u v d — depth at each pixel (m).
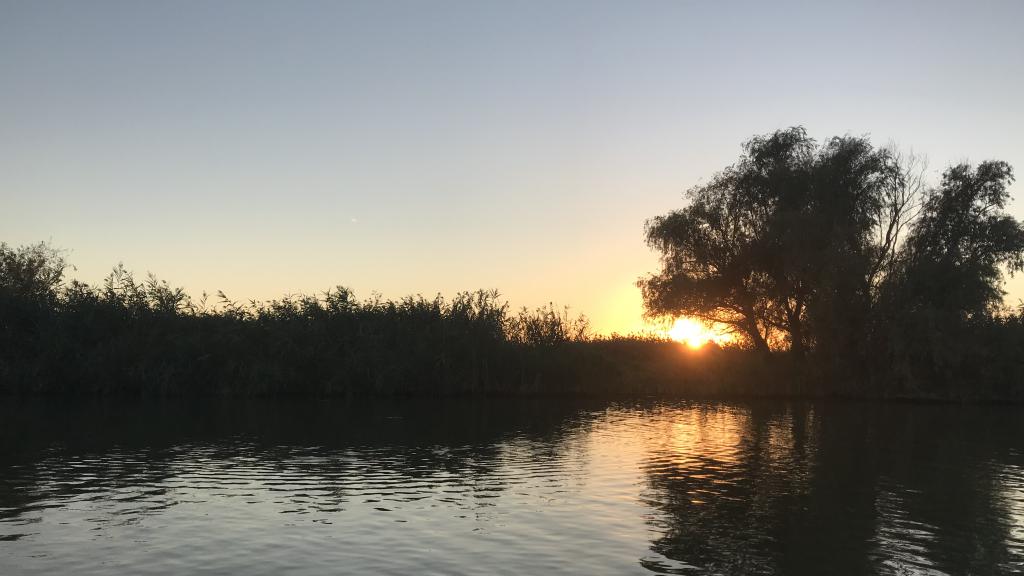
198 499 22.02
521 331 63.97
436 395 59.94
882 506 22.27
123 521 19.41
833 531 19.36
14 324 57.66
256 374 56.62
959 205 62.91
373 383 58.84
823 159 63.66
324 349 58.69
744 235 64.00
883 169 63.06
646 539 18.28
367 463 28.41
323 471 26.64
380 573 15.44
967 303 59.31
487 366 60.84
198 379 57.53
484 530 18.83
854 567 16.50
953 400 60.72
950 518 20.95
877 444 35.44
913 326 59.66
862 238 61.69
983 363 59.16
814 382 63.78
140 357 56.53
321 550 16.97
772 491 24.11
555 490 23.73
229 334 57.53
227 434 36.22
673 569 16.08
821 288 60.34
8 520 19.44
